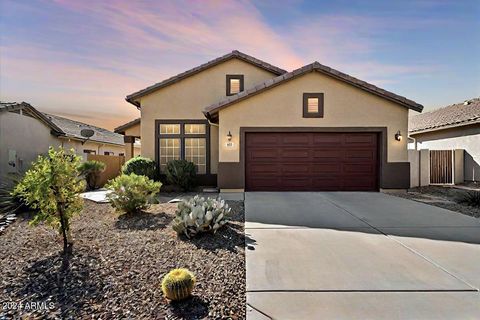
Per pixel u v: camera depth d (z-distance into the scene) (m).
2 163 12.80
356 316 3.12
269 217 7.46
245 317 3.14
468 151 15.68
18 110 14.11
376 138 12.62
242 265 4.48
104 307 3.41
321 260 4.59
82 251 5.09
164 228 6.57
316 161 12.63
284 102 12.47
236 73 15.38
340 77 12.22
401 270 4.22
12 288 3.88
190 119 15.21
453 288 3.70
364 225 6.67
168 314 3.21
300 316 3.13
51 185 5.06
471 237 5.77
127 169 13.38
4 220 7.46
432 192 12.40
